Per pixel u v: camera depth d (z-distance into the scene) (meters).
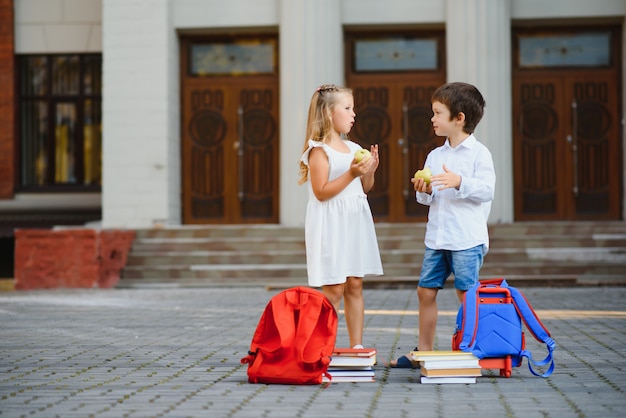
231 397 5.97
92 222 23.47
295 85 21.66
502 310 6.75
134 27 21.81
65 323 11.77
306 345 6.47
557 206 22.31
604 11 21.92
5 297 17.09
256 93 22.69
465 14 21.55
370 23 22.02
